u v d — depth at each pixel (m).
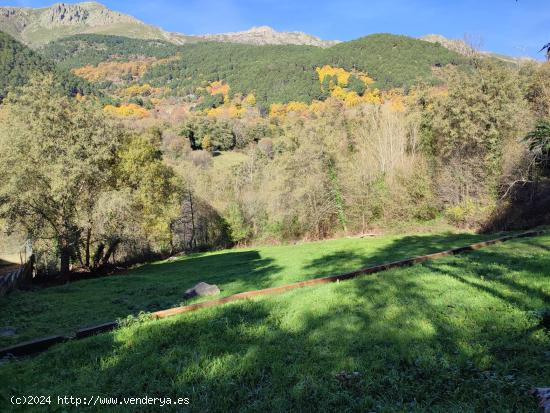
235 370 6.82
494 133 37.22
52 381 7.06
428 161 45.56
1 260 32.06
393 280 12.45
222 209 52.69
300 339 8.09
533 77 42.88
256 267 23.73
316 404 5.66
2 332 11.19
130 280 22.45
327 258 24.11
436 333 7.69
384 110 50.88
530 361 6.22
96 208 27.69
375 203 44.47
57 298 17.06
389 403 5.44
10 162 26.34
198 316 10.21
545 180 33.78
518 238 23.33
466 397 5.43
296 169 48.75
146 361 7.40
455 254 18.48
